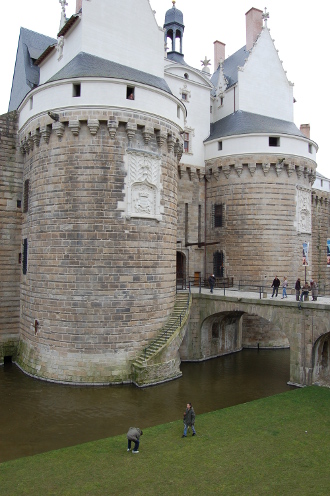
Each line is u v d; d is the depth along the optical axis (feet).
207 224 139.74
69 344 87.45
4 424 67.56
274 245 128.26
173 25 150.92
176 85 136.67
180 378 95.25
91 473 50.06
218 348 119.75
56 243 89.40
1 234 105.50
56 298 88.89
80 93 88.89
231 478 48.55
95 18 96.48
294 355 88.69
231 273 131.64
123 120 89.71
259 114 142.31
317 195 184.14
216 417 68.18
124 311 89.30
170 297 99.25
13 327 106.11
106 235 88.43
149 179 93.35
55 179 90.33
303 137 131.54
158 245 95.09
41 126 92.32
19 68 129.59
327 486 46.75
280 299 95.61
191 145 138.00
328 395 78.64
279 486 46.70
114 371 87.51
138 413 72.64
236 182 131.54
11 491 46.14
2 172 105.91
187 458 53.67
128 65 101.09
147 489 46.32
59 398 79.30
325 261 190.49
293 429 62.85
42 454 55.42
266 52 146.41
